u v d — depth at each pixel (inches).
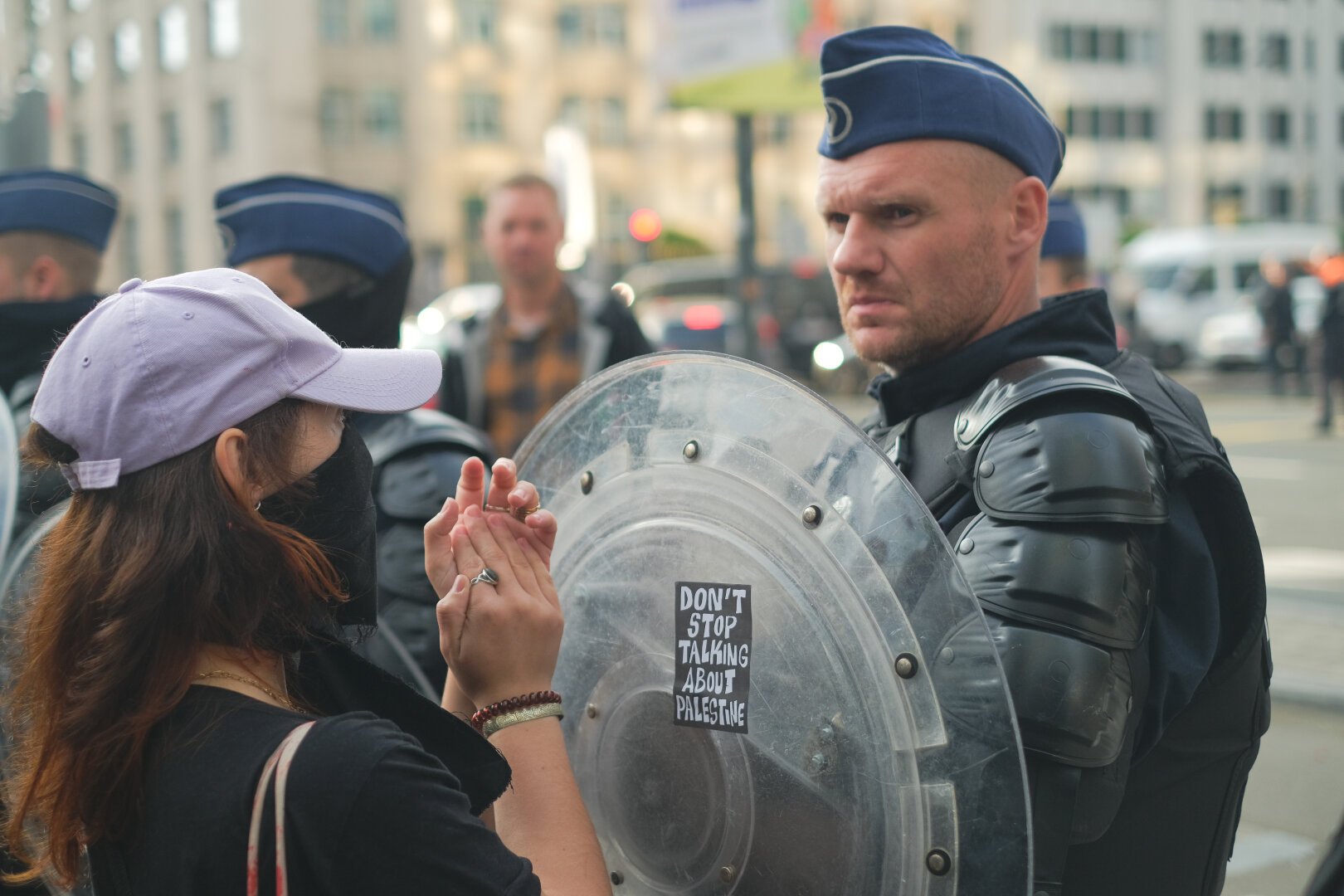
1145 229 1489.9
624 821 54.2
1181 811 52.9
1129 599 45.4
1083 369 49.7
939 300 54.7
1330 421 541.6
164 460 43.7
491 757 46.1
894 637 43.8
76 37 1595.7
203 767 41.5
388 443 77.9
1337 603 243.4
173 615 42.9
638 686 53.3
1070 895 50.8
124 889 43.1
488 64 1438.2
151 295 44.7
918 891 43.1
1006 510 46.9
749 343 525.0
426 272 1336.1
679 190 1489.9
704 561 50.6
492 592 49.3
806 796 46.7
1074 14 1642.5
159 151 1485.0
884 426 59.0
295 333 45.7
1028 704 44.2
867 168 54.6
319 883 39.8
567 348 156.3
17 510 83.2
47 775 44.4
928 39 55.3
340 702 48.8
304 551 44.8
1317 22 1782.7
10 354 113.6
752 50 520.1
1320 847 138.1
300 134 1368.1
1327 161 1802.4
